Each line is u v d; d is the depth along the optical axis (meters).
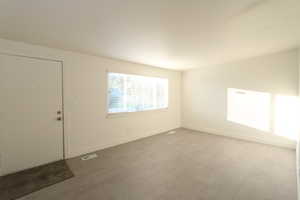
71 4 1.44
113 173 2.32
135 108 4.04
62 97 2.75
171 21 1.87
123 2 1.44
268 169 2.46
